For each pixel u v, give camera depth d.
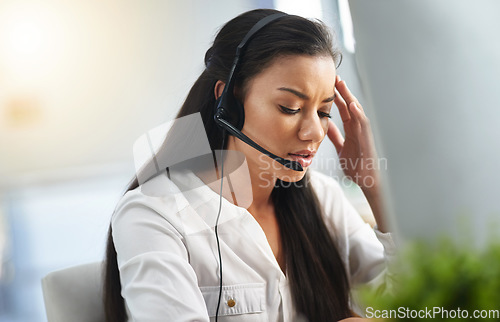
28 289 2.81
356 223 1.22
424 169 0.55
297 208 1.13
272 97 0.91
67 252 2.90
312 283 1.08
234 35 0.98
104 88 2.99
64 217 3.01
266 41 0.92
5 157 3.07
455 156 0.54
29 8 2.94
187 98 1.07
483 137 0.54
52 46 2.98
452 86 0.57
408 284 0.48
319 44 0.91
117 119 3.01
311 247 1.10
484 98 0.55
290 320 1.06
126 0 2.88
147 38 2.90
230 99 0.95
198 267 1.00
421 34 0.57
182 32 2.77
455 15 0.57
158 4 2.82
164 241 0.95
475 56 0.57
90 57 2.96
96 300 1.12
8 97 3.02
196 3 2.69
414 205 0.53
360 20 0.60
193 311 0.85
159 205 1.00
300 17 0.95
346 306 1.11
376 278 1.10
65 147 3.07
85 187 3.08
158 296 0.85
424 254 0.49
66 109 3.04
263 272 1.04
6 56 2.96
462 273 0.46
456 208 0.51
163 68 2.88
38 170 3.07
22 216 3.03
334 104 1.08
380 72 0.59
